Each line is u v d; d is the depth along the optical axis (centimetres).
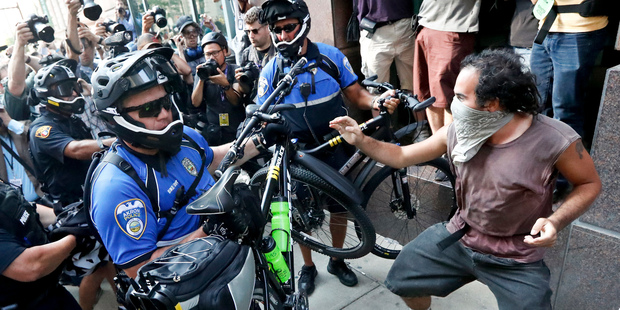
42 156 237
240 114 326
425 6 298
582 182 148
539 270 164
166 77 139
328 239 288
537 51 250
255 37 333
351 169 258
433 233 193
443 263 188
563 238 225
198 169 159
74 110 242
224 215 142
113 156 142
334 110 251
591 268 216
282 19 228
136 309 123
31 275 156
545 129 144
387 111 241
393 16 326
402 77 362
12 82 312
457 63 290
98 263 212
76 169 239
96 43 404
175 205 146
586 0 206
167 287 113
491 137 154
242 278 125
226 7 510
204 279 118
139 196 139
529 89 138
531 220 155
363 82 253
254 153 212
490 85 135
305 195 260
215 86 318
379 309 261
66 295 190
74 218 172
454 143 165
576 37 217
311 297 278
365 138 191
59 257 162
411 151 188
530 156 145
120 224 133
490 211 159
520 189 148
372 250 271
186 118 323
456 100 150
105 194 133
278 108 206
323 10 379
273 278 159
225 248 129
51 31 311
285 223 181
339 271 287
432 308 255
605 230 205
